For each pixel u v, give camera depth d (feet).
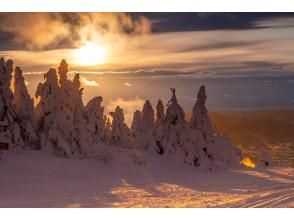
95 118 153.07
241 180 131.85
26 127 141.28
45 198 96.53
